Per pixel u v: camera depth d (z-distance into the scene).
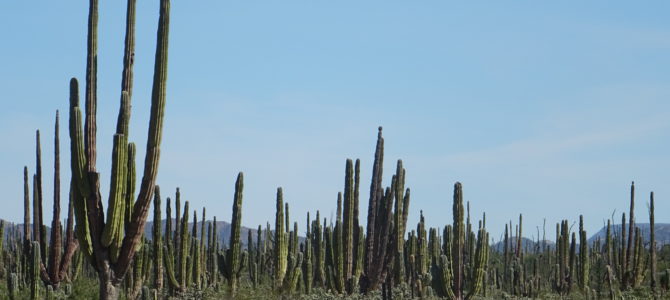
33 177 34.03
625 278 51.22
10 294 33.69
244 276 48.09
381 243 38.66
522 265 60.31
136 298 33.56
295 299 36.44
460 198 37.75
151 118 20.69
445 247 42.84
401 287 38.94
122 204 20.41
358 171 38.09
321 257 45.88
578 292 50.94
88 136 20.70
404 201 39.22
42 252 33.94
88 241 20.75
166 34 20.70
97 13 20.92
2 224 44.19
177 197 38.75
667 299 44.09
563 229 55.31
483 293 42.03
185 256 38.19
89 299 34.78
